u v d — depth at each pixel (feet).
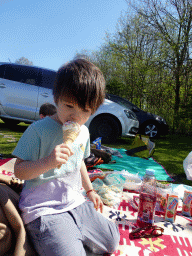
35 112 19.26
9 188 4.62
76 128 3.79
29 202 4.09
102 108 19.01
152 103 41.14
